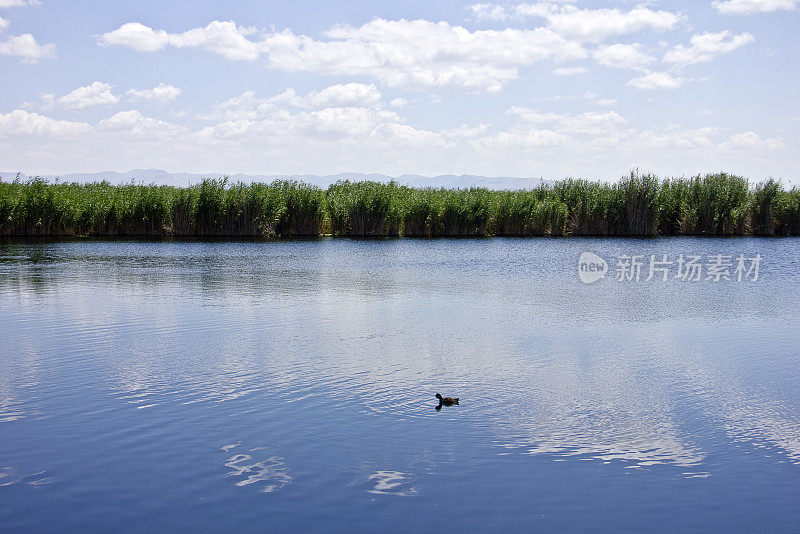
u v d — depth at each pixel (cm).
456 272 3441
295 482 921
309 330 1939
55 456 1005
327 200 5819
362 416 1184
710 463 1005
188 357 1600
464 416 1192
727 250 4778
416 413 1202
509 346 1758
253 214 5481
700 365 1580
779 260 4125
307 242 5181
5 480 927
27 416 1175
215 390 1330
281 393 1313
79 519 823
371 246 4916
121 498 875
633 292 2802
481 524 815
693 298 2650
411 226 5856
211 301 2445
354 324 2039
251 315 2175
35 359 1573
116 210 5306
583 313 2278
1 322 2017
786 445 1079
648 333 1950
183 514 833
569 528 808
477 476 946
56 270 3344
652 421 1184
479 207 5950
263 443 1056
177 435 1088
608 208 6172
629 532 802
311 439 1074
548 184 6788
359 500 870
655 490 913
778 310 2366
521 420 1178
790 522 830
